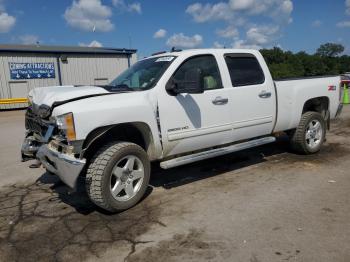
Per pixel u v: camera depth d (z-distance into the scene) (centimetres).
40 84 2461
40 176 594
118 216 420
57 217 424
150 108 445
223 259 319
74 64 2592
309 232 360
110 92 444
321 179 520
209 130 504
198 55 507
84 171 447
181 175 565
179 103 470
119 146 424
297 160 625
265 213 409
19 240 370
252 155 668
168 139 465
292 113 614
